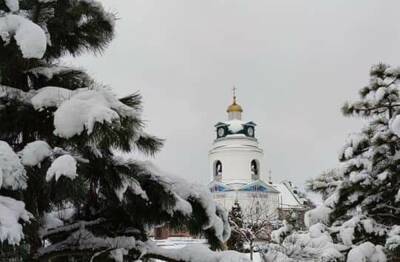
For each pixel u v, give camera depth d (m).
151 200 4.78
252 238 25.19
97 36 5.33
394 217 12.91
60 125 3.88
